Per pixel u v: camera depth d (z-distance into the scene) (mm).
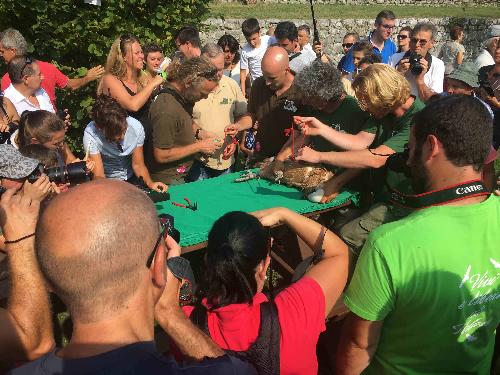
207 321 1606
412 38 5922
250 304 1565
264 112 4395
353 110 3369
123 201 1106
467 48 14188
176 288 1546
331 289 1700
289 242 3523
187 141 4086
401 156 2354
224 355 1284
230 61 6871
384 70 2863
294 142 3754
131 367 1061
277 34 5902
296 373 1598
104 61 5824
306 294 1630
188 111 4066
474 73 4398
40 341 1488
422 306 1545
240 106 4930
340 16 12969
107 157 3686
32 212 1555
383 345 1716
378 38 7738
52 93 5105
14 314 1459
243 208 3359
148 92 4305
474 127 1503
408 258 1518
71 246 1049
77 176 2635
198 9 6496
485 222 1542
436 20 13656
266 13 12406
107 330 1082
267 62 4043
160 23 5945
